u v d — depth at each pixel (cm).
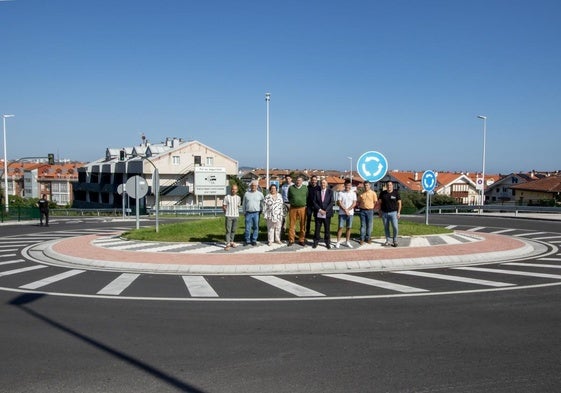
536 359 510
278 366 494
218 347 553
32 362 507
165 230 1658
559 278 970
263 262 1113
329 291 852
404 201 4562
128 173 5909
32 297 812
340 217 1312
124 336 595
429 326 632
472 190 7325
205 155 5947
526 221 2686
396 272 1045
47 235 2048
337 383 450
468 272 1042
